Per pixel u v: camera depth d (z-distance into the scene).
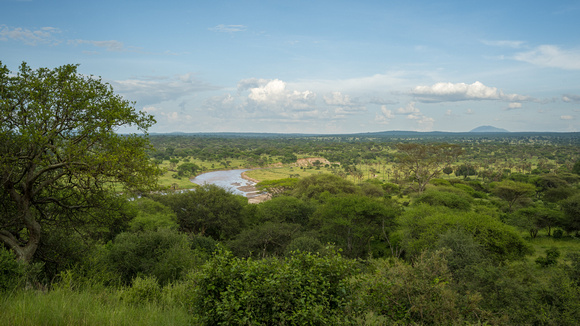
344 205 30.16
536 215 37.12
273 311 4.95
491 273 10.84
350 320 5.34
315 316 4.73
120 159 9.62
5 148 8.98
